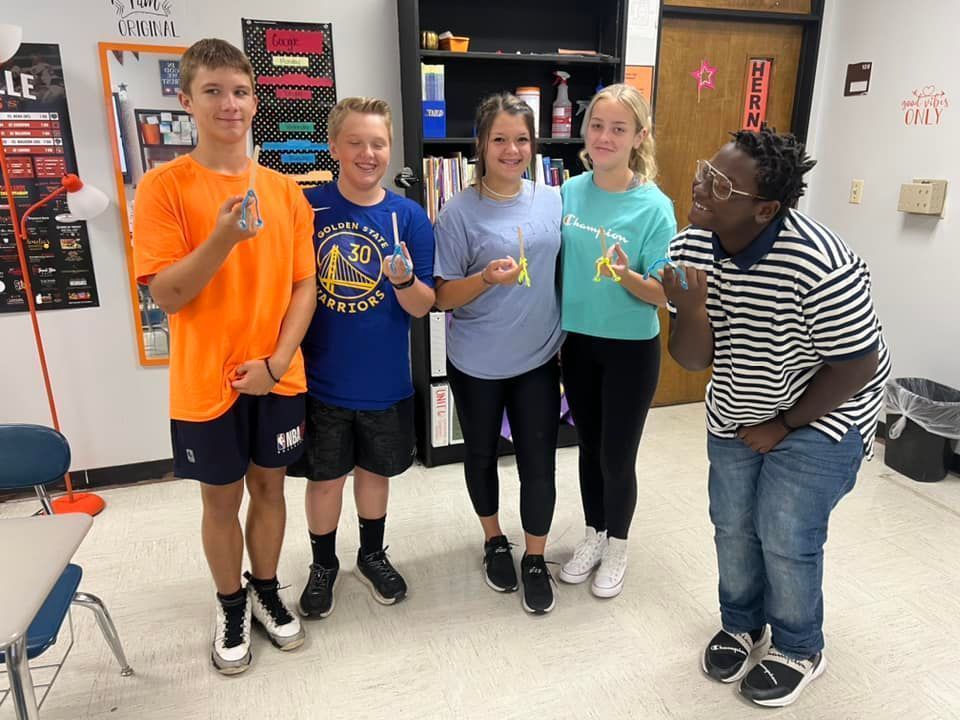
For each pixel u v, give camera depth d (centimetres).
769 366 137
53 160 240
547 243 177
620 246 169
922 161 289
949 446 274
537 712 161
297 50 257
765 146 120
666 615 195
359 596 205
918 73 288
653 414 361
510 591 205
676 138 336
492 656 179
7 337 250
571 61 270
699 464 296
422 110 253
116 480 275
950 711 160
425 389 281
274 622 181
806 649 163
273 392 162
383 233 171
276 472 173
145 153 248
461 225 176
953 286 282
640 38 288
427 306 173
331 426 180
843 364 129
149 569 217
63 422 263
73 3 230
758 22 329
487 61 277
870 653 179
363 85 269
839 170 332
